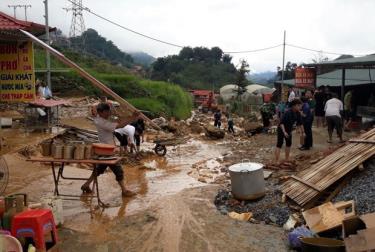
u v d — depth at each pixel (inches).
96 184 351.3
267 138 811.4
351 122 767.1
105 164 354.3
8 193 377.4
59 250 262.1
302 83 871.1
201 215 326.0
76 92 1237.1
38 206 285.7
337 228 270.4
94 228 299.9
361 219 250.5
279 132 498.6
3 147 537.0
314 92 833.5
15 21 353.4
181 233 289.6
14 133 654.5
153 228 299.1
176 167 556.1
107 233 290.5
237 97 1800.0
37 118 660.1
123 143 595.5
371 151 345.1
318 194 320.5
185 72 3442.4
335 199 318.7
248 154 631.2
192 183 452.4
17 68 412.5
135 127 631.2
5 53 412.2
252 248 264.8
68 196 375.2
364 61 653.9
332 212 281.7
